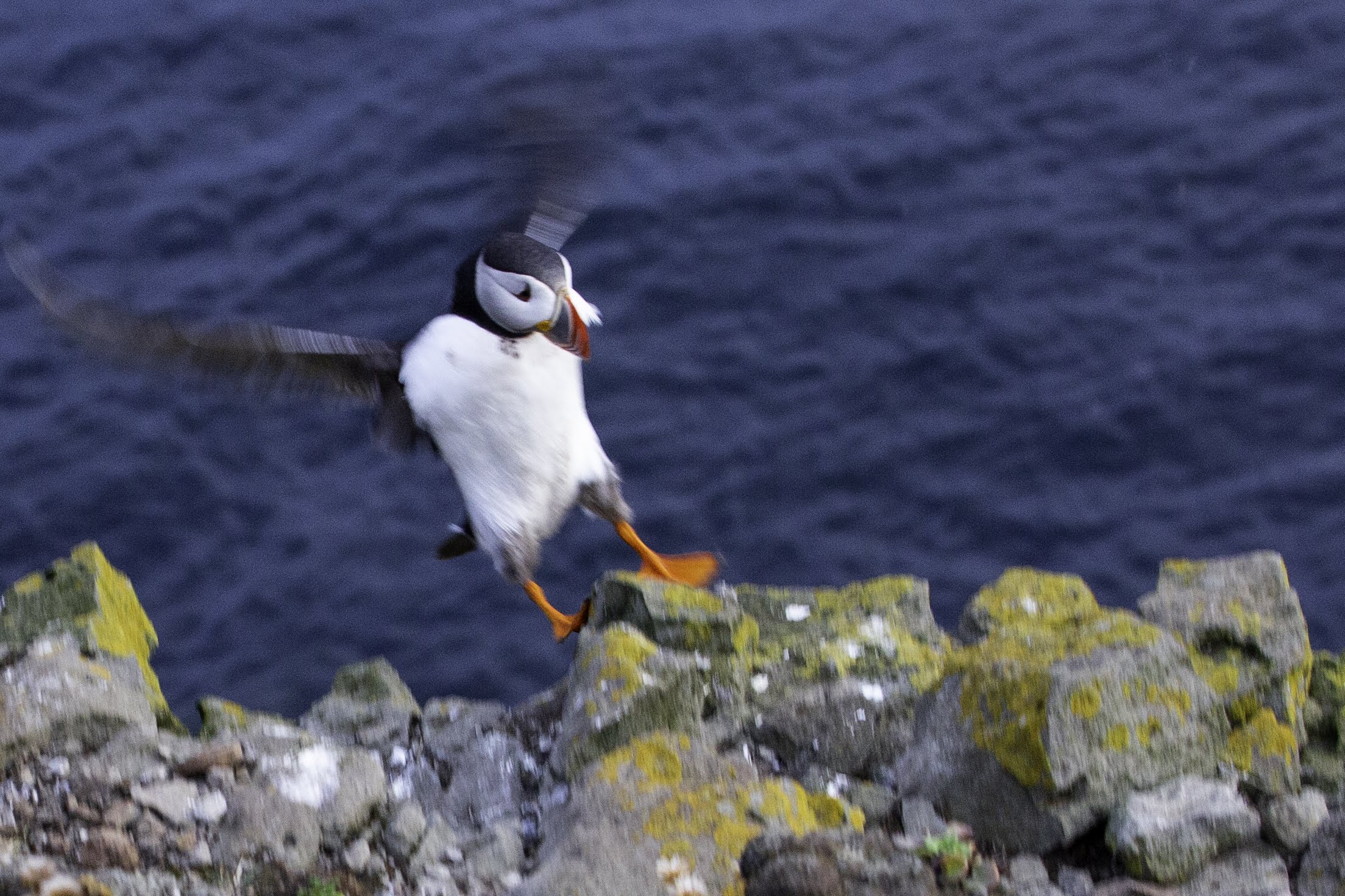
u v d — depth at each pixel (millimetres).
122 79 25875
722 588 8789
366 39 26734
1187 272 21266
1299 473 18391
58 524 18406
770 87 25203
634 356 20453
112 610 8586
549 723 8227
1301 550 17531
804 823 7113
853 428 19406
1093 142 23641
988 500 18453
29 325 20953
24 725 7340
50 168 24062
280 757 7434
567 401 7801
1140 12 26125
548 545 17938
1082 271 21375
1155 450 18859
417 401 7684
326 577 17703
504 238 7590
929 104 24578
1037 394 19672
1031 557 17797
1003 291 21141
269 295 21672
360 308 21469
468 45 26453
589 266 21812
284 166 23969
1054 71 25078
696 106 24859
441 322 7711
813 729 7969
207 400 19750
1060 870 7129
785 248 22047
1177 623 8062
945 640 8719
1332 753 7875
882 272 21547
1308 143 23094
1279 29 25281
